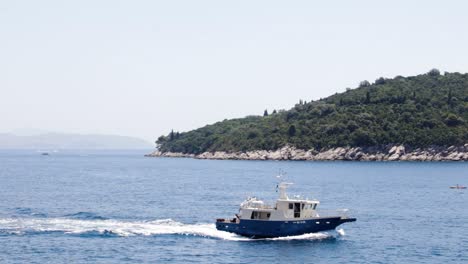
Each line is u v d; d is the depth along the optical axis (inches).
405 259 3622.0
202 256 3629.4
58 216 5265.8
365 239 4215.1
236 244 3961.6
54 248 3801.7
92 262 3462.1
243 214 4168.3
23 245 3878.0
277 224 4084.6
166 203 6427.2
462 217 5423.2
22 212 5556.1
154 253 3690.9
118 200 6737.2
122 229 4441.4
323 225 4168.3
